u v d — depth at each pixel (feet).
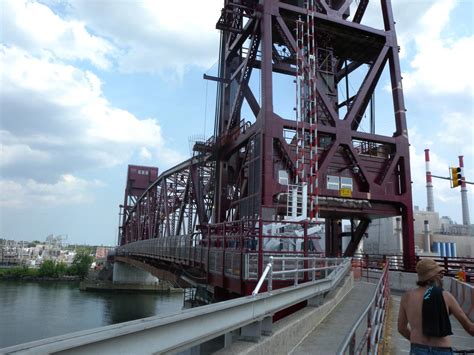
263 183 95.81
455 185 87.61
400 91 120.26
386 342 35.68
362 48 128.36
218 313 19.21
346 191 106.42
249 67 117.39
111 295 349.61
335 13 117.70
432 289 15.93
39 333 200.03
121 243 421.18
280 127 99.45
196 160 156.46
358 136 110.63
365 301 55.16
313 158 99.09
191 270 99.91
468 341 40.50
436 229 315.78
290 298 32.65
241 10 116.06
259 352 24.30
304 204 83.25
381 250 271.69
